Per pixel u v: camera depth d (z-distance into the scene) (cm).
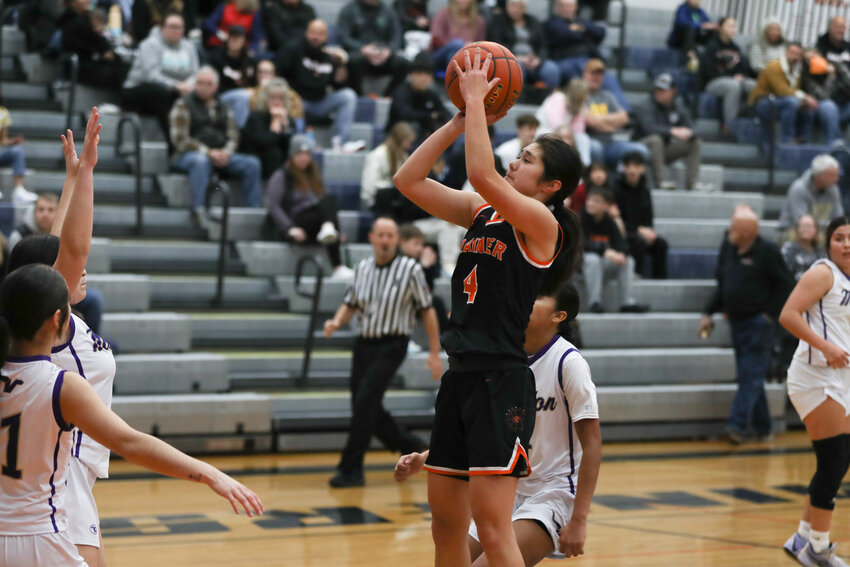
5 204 1603
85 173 611
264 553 970
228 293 1675
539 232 573
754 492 1302
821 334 905
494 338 578
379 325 1291
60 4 1984
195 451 1423
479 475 570
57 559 505
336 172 1905
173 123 1770
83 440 598
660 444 1662
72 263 603
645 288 1861
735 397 1692
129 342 1486
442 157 1755
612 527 1109
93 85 1895
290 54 1952
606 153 2039
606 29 2506
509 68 582
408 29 2266
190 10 2189
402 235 1358
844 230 899
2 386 502
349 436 1289
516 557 572
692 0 2519
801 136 2414
